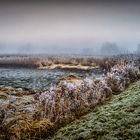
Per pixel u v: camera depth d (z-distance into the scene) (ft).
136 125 37.45
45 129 43.04
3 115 44.93
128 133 35.47
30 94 72.84
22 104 57.31
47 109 48.47
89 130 39.68
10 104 53.26
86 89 59.31
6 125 42.83
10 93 71.20
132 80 79.05
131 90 62.08
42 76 124.67
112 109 48.03
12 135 40.55
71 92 54.19
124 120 40.14
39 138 41.24
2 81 104.17
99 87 61.72
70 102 51.72
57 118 46.80
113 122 40.75
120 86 68.23
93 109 52.49
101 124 40.93
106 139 35.04
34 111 49.26
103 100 57.82
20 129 41.50
